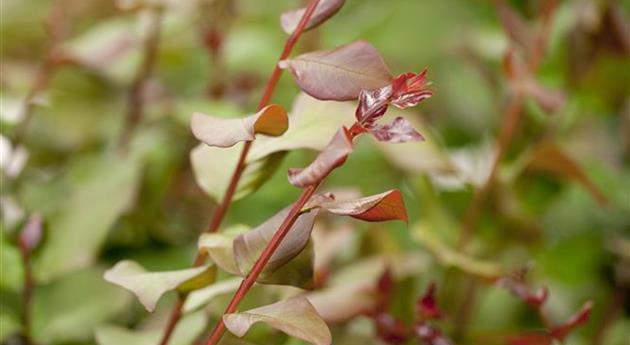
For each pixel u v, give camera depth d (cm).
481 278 67
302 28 56
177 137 82
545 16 78
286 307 53
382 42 122
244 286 53
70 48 79
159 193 78
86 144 84
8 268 68
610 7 87
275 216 56
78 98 91
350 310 65
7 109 77
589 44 89
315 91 53
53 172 79
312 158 82
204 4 77
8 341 69
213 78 85
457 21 124
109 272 56
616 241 83
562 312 83
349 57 54
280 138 59
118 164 73
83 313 68
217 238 57
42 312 68
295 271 55
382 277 67
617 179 93
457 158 94
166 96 84
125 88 91
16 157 77
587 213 93
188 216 82
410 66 121
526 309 81
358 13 131
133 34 80
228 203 59
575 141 92
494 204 78
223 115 80
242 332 52
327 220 76
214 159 62
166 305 74
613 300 82
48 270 68
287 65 54
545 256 84
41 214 70
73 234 69
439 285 77
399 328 65
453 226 77
